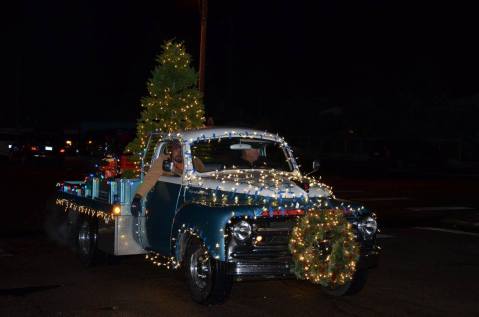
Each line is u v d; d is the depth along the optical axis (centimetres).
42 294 944
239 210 821
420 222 1711
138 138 1218
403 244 1366
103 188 1105
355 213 882
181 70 1235
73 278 1046
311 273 839
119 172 1236
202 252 865
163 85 1233
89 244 1122
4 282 1018
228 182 905
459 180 3052
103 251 1092
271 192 876
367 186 2683
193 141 977
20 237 1422
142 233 1014
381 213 1877
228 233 818
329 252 851
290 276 847
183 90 1246
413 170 3834
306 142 5434
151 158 1070
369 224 891
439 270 1114
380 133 5269
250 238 821
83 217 1155
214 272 830
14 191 2278
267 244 831
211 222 824
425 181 2969
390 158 3978
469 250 1301
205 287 857
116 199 1045
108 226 1047
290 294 945
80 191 1222
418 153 3934
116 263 1142
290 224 845
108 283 1013
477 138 4688
